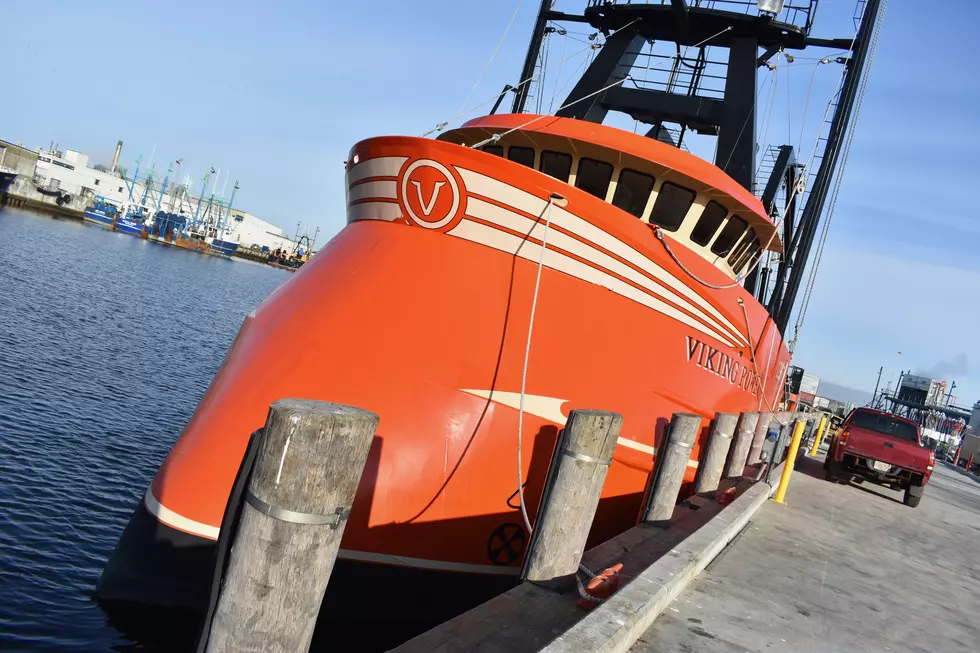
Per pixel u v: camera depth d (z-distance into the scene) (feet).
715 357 29.01
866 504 39.81
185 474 20.01
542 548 14.84
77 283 132.05
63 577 23.29
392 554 20.24
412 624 20.81
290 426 8.60
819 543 26.21
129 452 40.75
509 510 21.65
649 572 16.20
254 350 22.47
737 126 38.32
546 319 23.20
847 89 44.88
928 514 42.78
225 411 20.90
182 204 495.00
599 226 23.77
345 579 19.80
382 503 20.15
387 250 23.67
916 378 264.93
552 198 22.91
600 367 23.89
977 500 63.87
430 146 23.30
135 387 58.90
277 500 8.68
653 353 25.55
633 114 41.34
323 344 21.71
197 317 127.65
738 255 32.71
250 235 562.25
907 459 43.68
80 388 54.03
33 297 100.37
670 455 21.33
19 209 382.63
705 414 28.68
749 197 29.94
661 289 25.75
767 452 37.86
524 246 23.32
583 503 14.85
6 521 27.43
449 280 22.84
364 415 9.02
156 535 19.69
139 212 471.21
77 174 473.67
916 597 21.75
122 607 19.92
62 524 28.48
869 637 17.10
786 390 50.85
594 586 14.33
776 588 19.33
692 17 40.29
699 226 29.86
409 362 21.50
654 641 14.10
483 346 22.21
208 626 9.62
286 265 520.01
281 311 23.48
